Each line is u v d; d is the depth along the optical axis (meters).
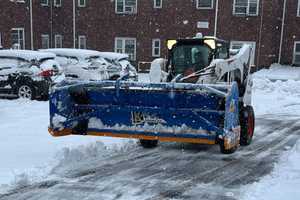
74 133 7.52
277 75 23.44
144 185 5.90
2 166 6.59
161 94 7.07
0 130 9.45
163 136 7.07
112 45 27.80
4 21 23.58
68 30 28.28
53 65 14.50
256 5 25.39
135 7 27.05
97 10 27.66
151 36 27.12
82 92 7.52
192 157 7.53
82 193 5.54
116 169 6.66
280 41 26.19
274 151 8.10
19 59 14.24
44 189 5.66
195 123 7.01
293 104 15.19
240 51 8.95
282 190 5.60
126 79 7.69
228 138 6.80
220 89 6.71
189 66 8.37
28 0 25.38
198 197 5.44
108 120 7.41
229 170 6.71
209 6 25.95
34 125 10.07
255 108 14.05
